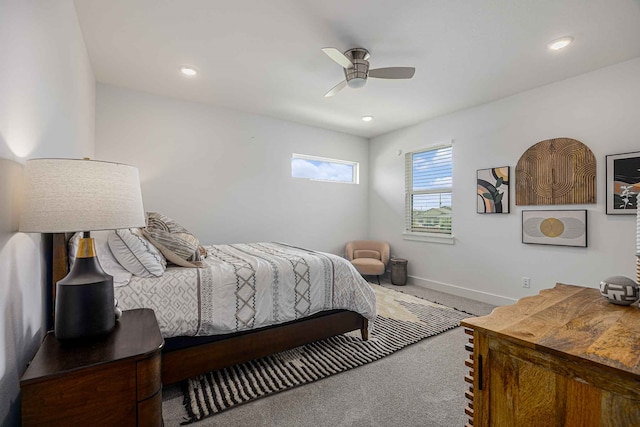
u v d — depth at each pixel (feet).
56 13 5.07
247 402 5.72
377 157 17.15
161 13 6.75
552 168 10.16
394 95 11.36
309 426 5.14
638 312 3.78
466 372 6.86
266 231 14.14
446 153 13.89
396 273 14.92
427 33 7.39
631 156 8.55
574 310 3.87
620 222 8.80
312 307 7.57
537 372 2.94
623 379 2.42
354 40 7.73
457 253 13.16
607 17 6.70
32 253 4.04
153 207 11.51
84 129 8.14
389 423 5.21
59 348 3.43
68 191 3.34
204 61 8.95
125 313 4.68
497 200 11.67
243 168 13.44
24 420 2.81
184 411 5.44
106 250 6.14
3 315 3.04
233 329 6.40
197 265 6.97
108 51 8.39
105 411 3.12
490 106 11.91
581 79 9.52
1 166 3.01
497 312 3.82
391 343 8.29
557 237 10.06
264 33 7.50
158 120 11.55
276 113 13.58
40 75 4.23
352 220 17.06
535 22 6.91
